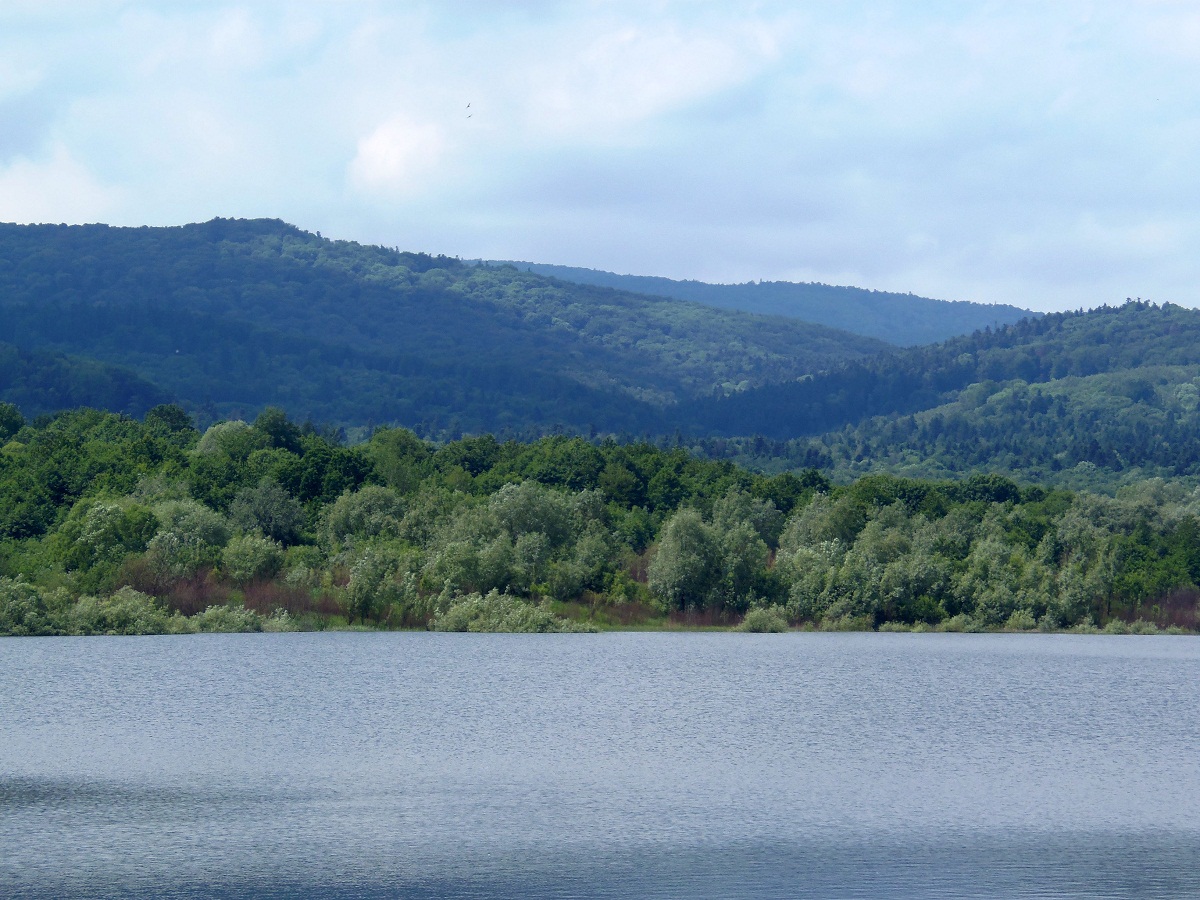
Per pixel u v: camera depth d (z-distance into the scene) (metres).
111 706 75.69
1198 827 50.28
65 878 42.16
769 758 63.66
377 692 83.50
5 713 72.62
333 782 56.62
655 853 45.97
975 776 59.84
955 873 43.81
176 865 43.72
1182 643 136.25
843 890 41.91
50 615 110.44
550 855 45.56
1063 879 43.16
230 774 57.91
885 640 131.00
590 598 135.75
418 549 134.00
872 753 65.44
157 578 117.56
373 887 41.84
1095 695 89.31
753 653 113.75
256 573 123.06
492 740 67.56
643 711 78.06
